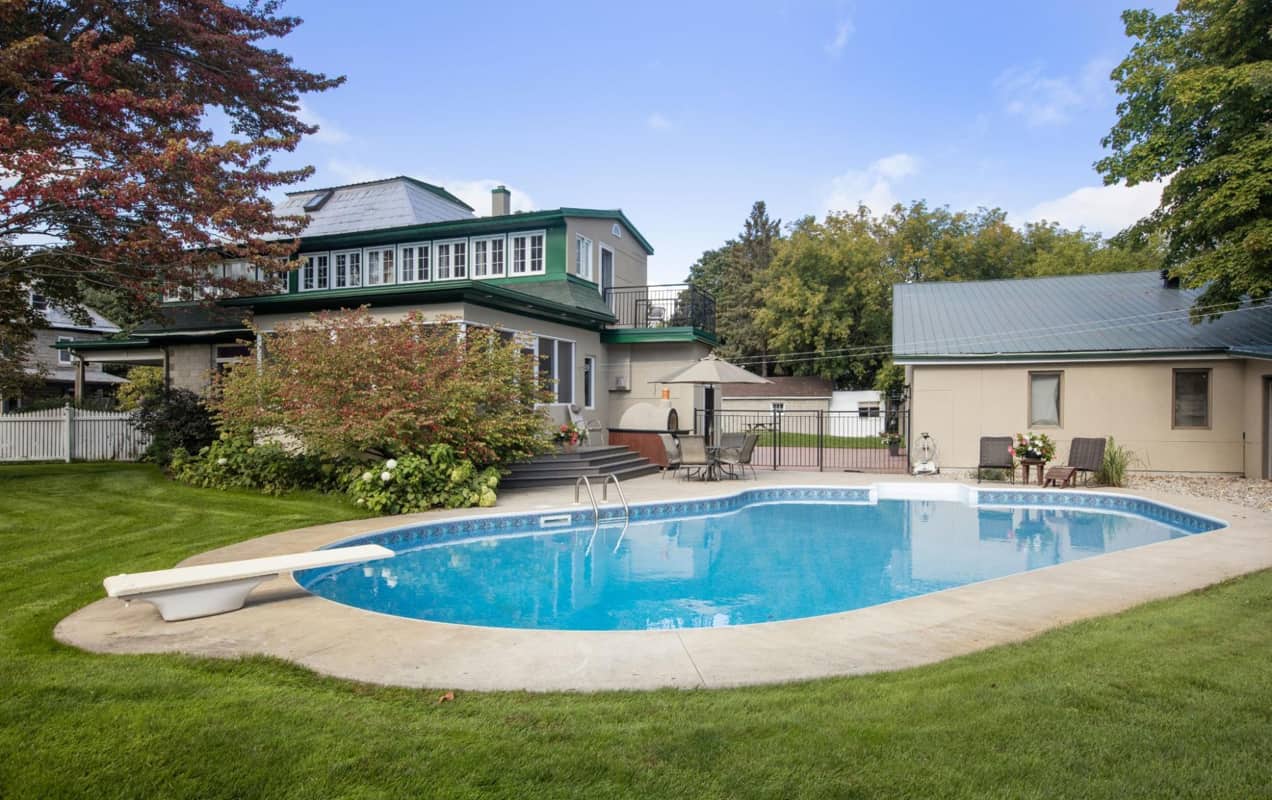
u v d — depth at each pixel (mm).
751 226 52594
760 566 7957
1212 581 5875
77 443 17453
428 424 10930
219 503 10250
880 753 2785
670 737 2953
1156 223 14242
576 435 14969
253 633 4625
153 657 4113
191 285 12820
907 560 8258
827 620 4898
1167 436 14859
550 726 3100
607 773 2660
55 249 12141
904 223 35469
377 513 9883
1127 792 2473
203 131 13680
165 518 9070
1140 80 13430
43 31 11984
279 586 6047
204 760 2773
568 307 16031
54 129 11664
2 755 2811
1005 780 2566
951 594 5602
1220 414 14570
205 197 12086
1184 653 3947
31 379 21203
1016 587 5805
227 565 5387
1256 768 2627
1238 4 11789
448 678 3791
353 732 3031
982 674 3691
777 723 3082
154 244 11469
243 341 14391
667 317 19812
